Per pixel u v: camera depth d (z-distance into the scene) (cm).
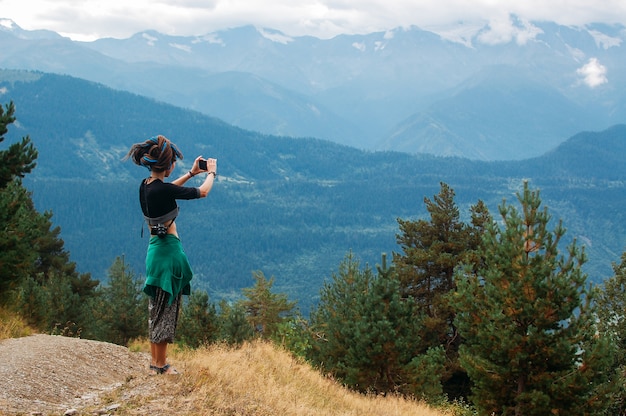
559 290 1511
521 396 1515
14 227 1400
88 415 595
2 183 1391
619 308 2717
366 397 1519
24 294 1752
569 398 1510
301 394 1089
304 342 1780
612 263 2845
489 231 1662
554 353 1507
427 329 3022
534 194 1566
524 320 1562
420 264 3256
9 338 938
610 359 1475
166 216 676
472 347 1655
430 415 1483
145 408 643
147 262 703
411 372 1922
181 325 2295
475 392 1647
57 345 834
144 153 662
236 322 2539
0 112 1370
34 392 646
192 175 689
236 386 834
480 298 1634
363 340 1872
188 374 788
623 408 2070
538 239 1552
